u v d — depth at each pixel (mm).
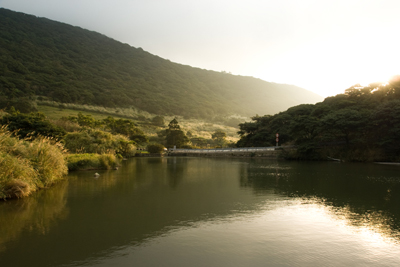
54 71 196250
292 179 20891
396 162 41562
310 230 8586
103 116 130625
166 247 7086
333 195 14328
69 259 6344
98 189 15453
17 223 9039
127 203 12062
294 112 70062
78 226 8750
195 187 16609
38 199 12672
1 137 14273
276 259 6441
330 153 48719
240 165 35875
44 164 15836
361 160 43719
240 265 6094
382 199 13367
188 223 9180
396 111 42188
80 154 28828
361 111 49375
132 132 80312
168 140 87812
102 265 6047
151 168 30000
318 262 6324
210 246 7188
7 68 162250
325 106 58188
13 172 13203
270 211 10891
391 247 7297
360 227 8930
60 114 109938
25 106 97500
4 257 6438
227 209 11164
